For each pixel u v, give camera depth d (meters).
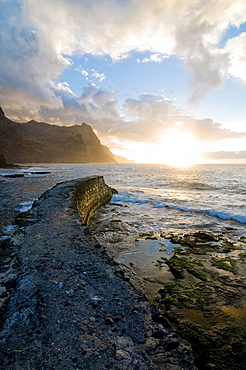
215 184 23.98
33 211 6.80
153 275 4.46
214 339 2.61
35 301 2.49
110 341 1.95
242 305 3.38
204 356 2.37
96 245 4.28
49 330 2.04
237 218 9.23
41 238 4.60
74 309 2.38
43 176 39.47
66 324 2.13
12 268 3.33
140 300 2.62
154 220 9.27
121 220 9.31
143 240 6.71
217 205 12.17
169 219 9.44
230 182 26.20
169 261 5.13
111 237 7.00
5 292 2.70
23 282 2.91
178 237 6.94
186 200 13.92
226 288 3.91
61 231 5.05
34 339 1.92
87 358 1.74
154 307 2.53
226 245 6.26
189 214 10.35
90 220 9.42
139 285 4.04
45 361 1.68
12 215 8.52
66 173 49.78
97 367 1.66
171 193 17.44
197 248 6.02
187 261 5.10
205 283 4.10
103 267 3.41
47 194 9.22
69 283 2.91
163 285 4.06
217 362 2.28
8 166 75.19
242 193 17.50
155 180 29.97
